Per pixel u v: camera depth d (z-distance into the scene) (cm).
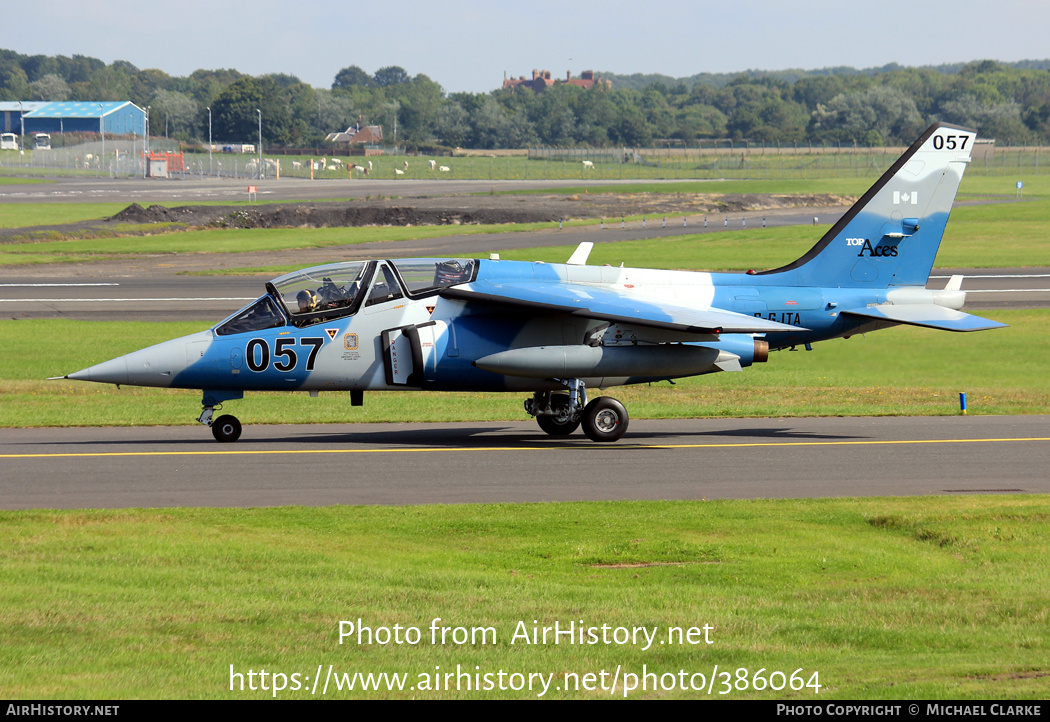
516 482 6147
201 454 7038
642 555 4519
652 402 9856
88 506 5447
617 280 8188
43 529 4841
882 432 8056
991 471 6488
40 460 6769
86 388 10519
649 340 7644
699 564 4400
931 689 2902
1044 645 3331
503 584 4028
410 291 7644
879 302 8481
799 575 4216
